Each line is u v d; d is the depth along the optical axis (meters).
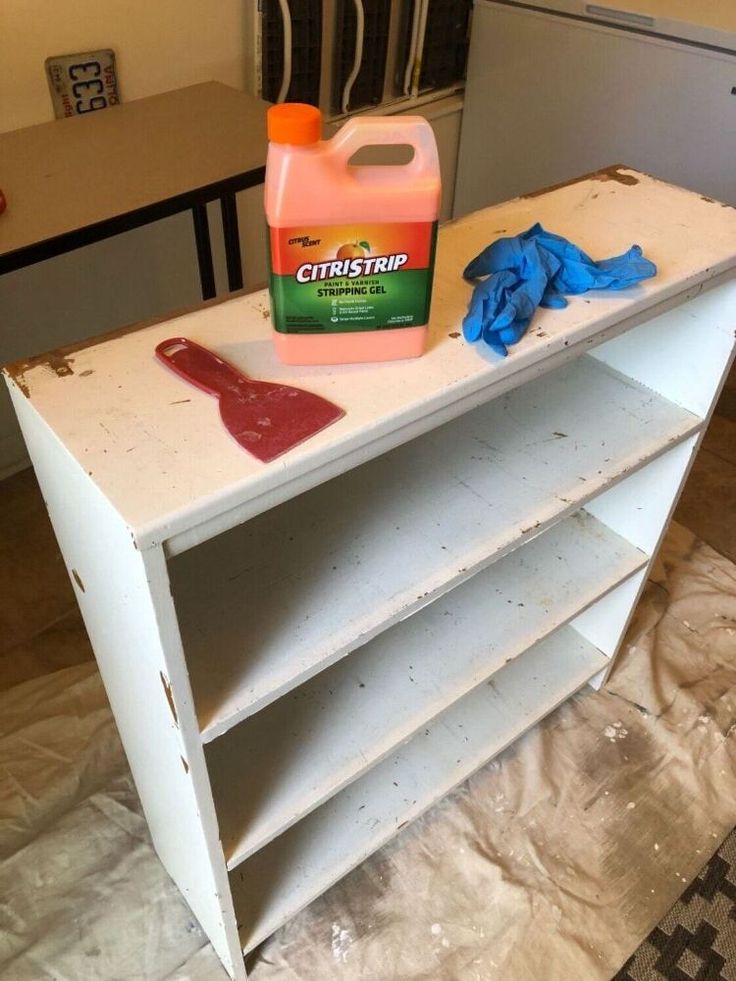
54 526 0.85
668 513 1.22
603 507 1.32
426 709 1.06
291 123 0.60
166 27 1.57
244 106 1.49
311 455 0.65
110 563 0.69
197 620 0.86
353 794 1.21
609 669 1.49
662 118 1.88
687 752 1.41
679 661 1.56
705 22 1.73
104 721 1.40
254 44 1.73
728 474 1.96
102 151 1.32
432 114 2.22
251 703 0.78
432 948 1.17
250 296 0.82
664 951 1.18
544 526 0.97
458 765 1.25
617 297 0.84
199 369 0.71
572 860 1.27
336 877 1.12
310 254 0.65
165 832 1.10
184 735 0.75
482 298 0.78
